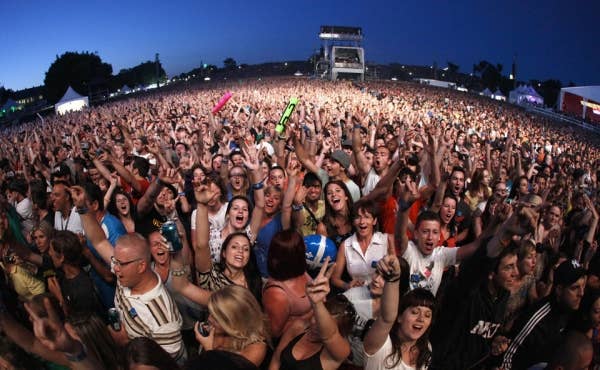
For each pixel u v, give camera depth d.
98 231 3.63
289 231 3.14
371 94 50.09
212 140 10.24
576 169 11.66
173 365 2.38
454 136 13.99
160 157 5.74
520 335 3.24
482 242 3.46
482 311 3.22
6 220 4.08
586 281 3.39
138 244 2.88
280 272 3.06
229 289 2.52
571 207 7.07
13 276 3.70
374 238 3.84
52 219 5.69
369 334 2.64
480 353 3.27
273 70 116.25
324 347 2.54
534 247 3.35
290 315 3.07
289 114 5.64
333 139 9.05
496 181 7.21
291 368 2.60
